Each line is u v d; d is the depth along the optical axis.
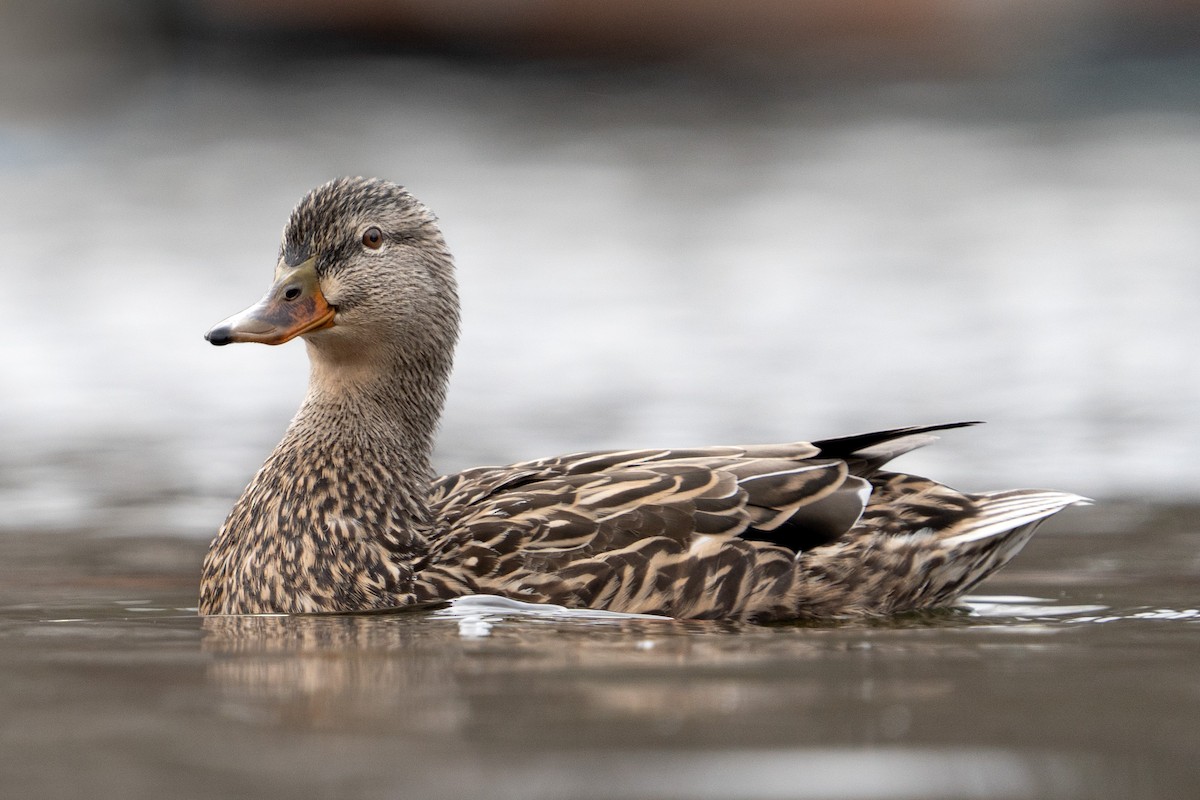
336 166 38.22
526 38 53.75
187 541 12.65
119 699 7.54
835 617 10.15
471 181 36.88
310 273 10.82
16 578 11.27
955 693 7.66
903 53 53.84
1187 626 9.57
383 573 10.20
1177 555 12.09
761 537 10.23
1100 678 8.00
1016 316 22.92
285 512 10.42
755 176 38.06
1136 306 23.39
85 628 9.48
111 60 48.12
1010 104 50.25
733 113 49.00
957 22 54.06
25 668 8.26
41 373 19.84
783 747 6.73
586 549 10.02
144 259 27.25
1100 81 52.94
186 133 43.19
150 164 38.62
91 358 20.67
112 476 15.02
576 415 17.20
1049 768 6.46
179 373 20.03
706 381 19.03
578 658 8.44
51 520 13.35
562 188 36.12
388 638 9.03
